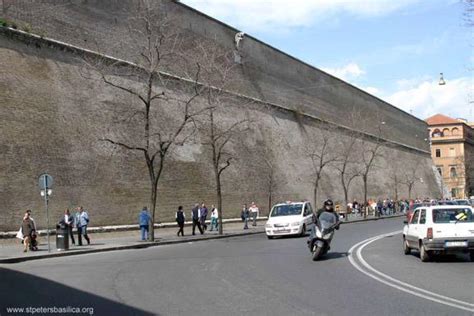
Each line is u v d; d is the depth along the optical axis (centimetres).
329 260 1666
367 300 987
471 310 892
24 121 2733
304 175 5484
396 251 1947
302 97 6025
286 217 2914
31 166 2686
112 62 3450
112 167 3156
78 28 3294
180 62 4081
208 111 3975
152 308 950
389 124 8425
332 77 6819
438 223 1600
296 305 948
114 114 3325
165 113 3756
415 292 1069
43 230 2650
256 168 4656
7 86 2708
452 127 11925
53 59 3055
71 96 3073
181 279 1313
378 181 7288
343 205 6106
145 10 3444
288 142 5391
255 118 4919
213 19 4616
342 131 6531
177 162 3694
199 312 906
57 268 1645
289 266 1529
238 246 2344
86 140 3055
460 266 1505
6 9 2856
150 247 2511
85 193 2933
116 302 1019
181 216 3164
